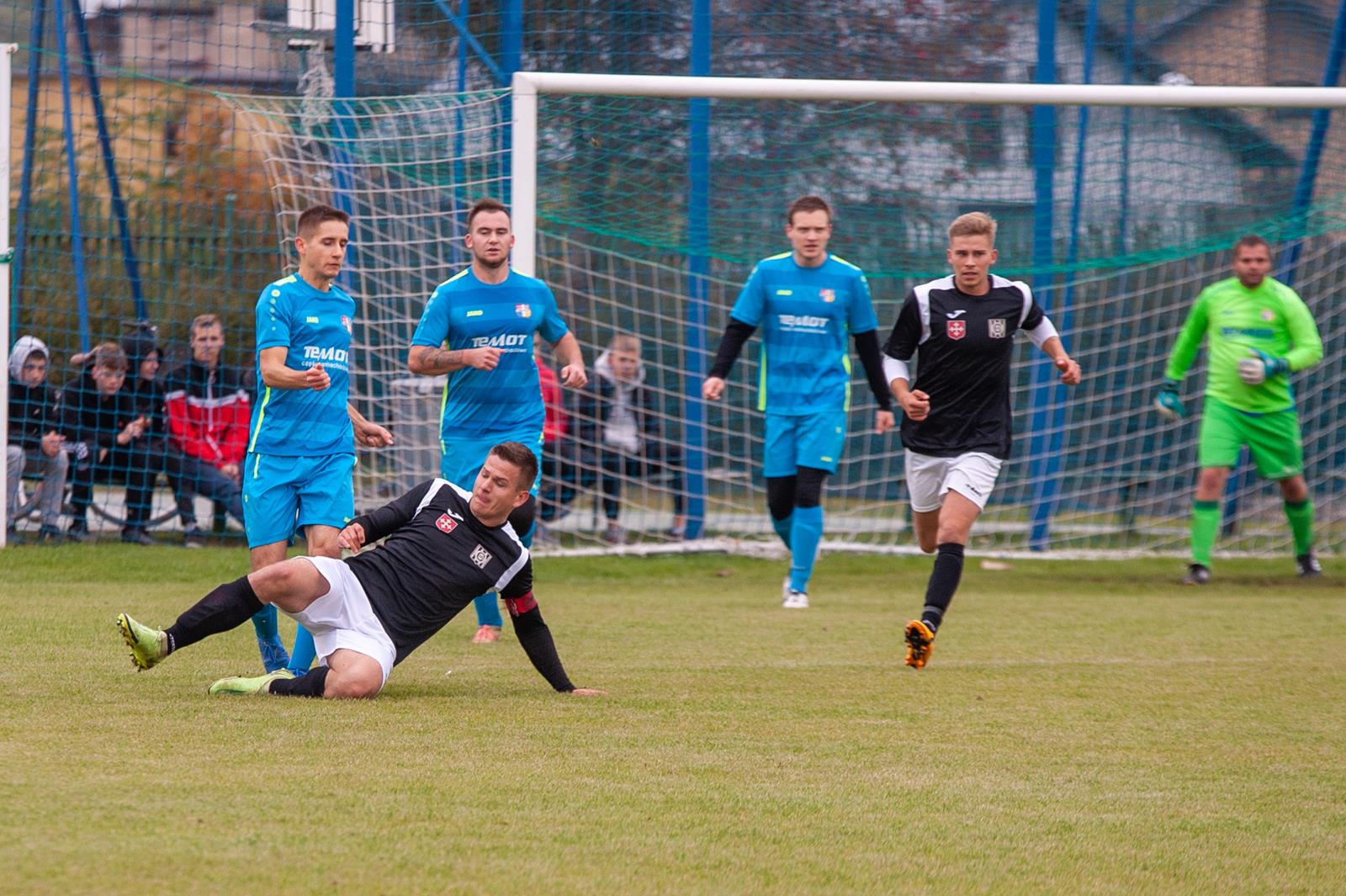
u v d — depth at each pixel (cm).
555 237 3572
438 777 1202
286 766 1219
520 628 1673
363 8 3484
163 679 1681
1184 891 977
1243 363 3145
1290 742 1484
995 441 2117
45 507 3284
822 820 1121
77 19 3541
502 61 3547
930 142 3588
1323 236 3991
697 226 3519
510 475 1594
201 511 3438
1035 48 3678
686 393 3788
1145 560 3816
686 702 1642
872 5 3622
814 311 2755
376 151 3241
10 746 1252
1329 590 3219
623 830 1066
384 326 3303
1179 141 3678
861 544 3778
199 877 905
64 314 3547
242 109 3347
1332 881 1006
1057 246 3769
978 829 1116
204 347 3341
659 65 3588
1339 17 3766
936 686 1828
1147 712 1656
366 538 1619
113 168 3556
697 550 3659
